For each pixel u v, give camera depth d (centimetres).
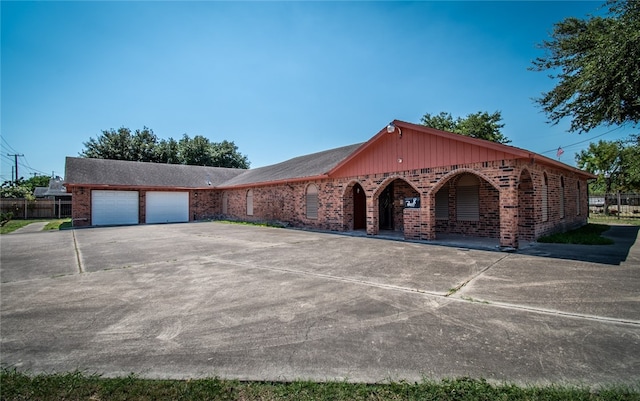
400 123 1236
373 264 789
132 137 4047
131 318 453
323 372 303
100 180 2250
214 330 407
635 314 432
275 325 420
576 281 597
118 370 313
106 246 1172
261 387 278
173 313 471
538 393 259
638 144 1514
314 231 1605
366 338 376
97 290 600
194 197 2656
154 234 1577
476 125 3059
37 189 4216
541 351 336
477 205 1266
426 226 1170
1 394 270
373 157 1364
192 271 746
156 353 347
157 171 2686
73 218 2112
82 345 370
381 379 288
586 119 1299
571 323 407
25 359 339
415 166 1209
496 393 260
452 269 720
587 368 301
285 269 754
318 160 1980
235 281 650
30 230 1858
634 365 305
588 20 1334
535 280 611
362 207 1680
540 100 1466
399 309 471
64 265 836
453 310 463
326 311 468
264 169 2709
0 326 430
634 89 1024
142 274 724
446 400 255
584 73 1120
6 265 845
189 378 296
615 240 1117
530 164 1077
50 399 264
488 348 345
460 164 1080
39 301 537
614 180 2942
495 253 904
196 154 4375
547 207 1242
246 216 2356
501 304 483
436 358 326
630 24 1009
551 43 1427
